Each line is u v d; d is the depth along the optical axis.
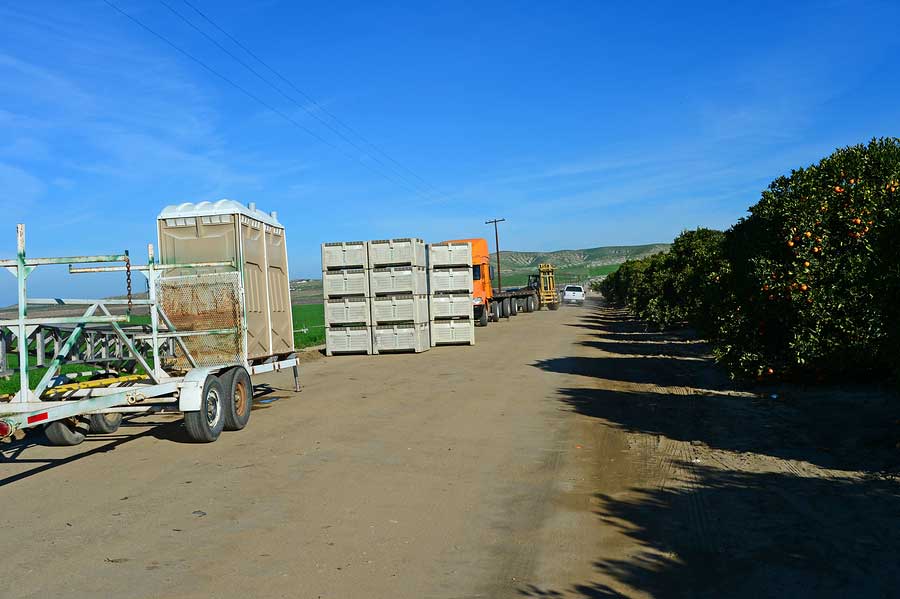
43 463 9.01
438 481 7.57
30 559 5.43
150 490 7.45
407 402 13.10
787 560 5.16
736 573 4.96
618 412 11.58
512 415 11.47
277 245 14.10
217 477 7.95
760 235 12.89
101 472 8.41
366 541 5.73
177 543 5.74
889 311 8.68
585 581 4.88
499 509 6.56
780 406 11.41
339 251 25.03
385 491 7.20
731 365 13.49
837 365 11.96
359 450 9.13
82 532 6.08
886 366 11.53
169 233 12.33
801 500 6.55
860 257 11.25
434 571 5.09
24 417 7.19
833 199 11.93
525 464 8.27
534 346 24.70
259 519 6.34
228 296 11.77
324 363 22.25
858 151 12.34
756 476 7.45
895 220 8.57
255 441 9.98
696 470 7.80
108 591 4.78
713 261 15.77
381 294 24.70
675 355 20.56
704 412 11.39
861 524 5.84
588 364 18.67
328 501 6.88
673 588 4.75
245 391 11.28
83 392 9.57
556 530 5.95
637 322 38.00
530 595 4.66
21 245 7.99
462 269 26.64
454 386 15.17
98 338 10.21
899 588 4.63
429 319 26.56
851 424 9.55
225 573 5.08
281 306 14.19
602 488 7.22
